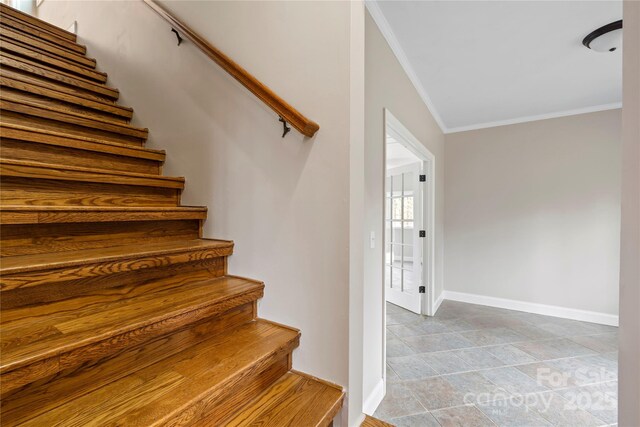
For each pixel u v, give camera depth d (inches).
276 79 52.5
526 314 140.3
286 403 40.7
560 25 78.4
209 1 64.1
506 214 150.6
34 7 144.6
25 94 70.8
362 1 48.0
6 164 45.7
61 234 46.8
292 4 50.7
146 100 81.9
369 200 71.1
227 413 36.9
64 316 38.1
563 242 138.2
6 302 35.5
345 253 44.9
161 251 48.4
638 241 21.3
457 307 150.2
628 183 22.4
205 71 64.8
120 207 51.7
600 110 131.0
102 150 65.4
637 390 21.3
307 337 48.5
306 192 48.8
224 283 54.1
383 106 78.5
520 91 117.0
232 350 43.0
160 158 75.1
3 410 27.8
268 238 53.7
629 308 22.2
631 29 22.2
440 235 156.7
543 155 142.4
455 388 80.0
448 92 118.2
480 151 156.7
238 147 58.4
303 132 45.7
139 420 29.0
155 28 78.4
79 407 30.5
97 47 103.1
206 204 64.8
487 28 79.5
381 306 77.3
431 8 71.9
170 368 38.2
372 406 70.5
